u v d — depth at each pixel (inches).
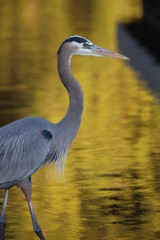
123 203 402.3
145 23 1190.9
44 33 1128.2
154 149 522.0
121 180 446.6
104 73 857.5
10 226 370.0
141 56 936.3
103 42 1032.2
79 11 1395.2
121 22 1222.3
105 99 709.9
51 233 357.4
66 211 391.2
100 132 578.6
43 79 817.5
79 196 417.7
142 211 388.8
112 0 1582.2
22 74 842.2
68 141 376.5
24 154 361.1
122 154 509.4
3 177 362.0
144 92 740.7
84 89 760.3
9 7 1477.6
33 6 1487.5
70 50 368.2
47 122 372.8
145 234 354.0
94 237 350.3
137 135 565.6
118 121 616.7
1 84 789.2
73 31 1139.3
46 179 456.1
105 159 497.0
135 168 472.4
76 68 898.1
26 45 1028.5
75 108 371.2
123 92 741.3
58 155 378.0
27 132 362.6
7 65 893.8
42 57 941.8
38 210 394.6
